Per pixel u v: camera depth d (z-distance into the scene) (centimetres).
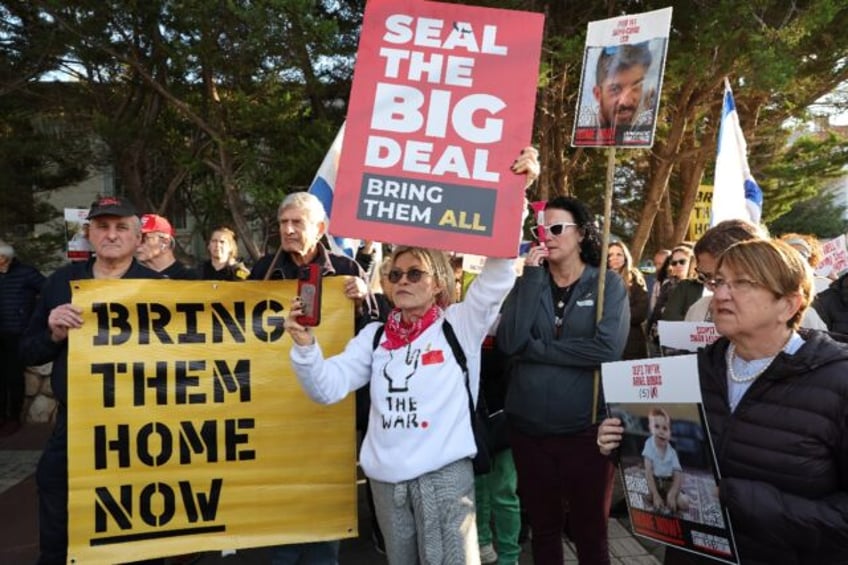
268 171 1079
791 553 193
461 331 258
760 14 945
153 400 318
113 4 1038
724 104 494
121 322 317
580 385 299
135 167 1389
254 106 1013
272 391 327
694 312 335
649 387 210
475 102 262
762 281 192
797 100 1248
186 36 1062
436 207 258
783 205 1814
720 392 207
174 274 432
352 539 461
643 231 1323
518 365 314
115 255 329
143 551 313
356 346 272
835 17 988
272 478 326
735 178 487
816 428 186
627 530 456
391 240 259
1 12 1213
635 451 216
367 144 263
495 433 356
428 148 261
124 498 313
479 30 265
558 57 935
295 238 352
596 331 297
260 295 330
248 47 941
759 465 193
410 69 265
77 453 309
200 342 324
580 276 316
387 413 250
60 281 332
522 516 436
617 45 311
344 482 330
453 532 241
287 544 327
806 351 190
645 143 300
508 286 254
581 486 301
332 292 333
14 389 735
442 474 243
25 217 1460
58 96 1388
